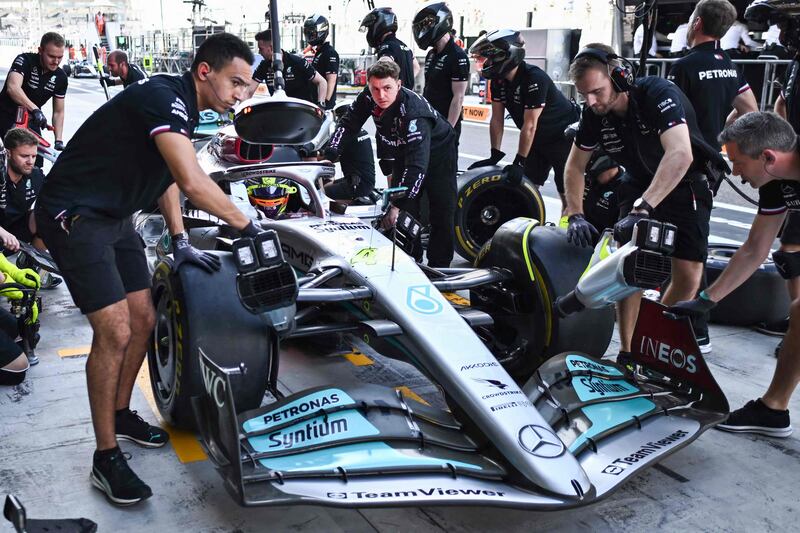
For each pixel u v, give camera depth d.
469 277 3.54
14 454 3.03
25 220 4.97
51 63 7.18
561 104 5.80
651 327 3.19
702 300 3.14
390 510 2.72
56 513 2.64
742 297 4.64
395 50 6.66
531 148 6.04
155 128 2.54
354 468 2.40
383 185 9.17
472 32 21.61
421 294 3.09
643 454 2.65
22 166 4.82
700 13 4.27
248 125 3.72
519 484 2.44
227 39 2.63
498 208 5.83
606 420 2.82
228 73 2.64
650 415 2.90
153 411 3.46
